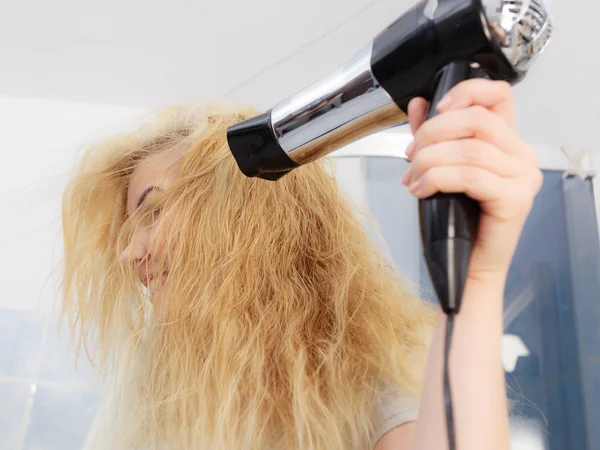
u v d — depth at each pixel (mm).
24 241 1520
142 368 858
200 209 850
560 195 1381
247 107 1002
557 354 1275
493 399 405
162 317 836
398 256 1268
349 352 700
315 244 826
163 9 1321
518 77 419
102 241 1004
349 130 475
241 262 796
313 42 1369
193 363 763
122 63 1468
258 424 680
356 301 772
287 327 739
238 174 857
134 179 959
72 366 1508
